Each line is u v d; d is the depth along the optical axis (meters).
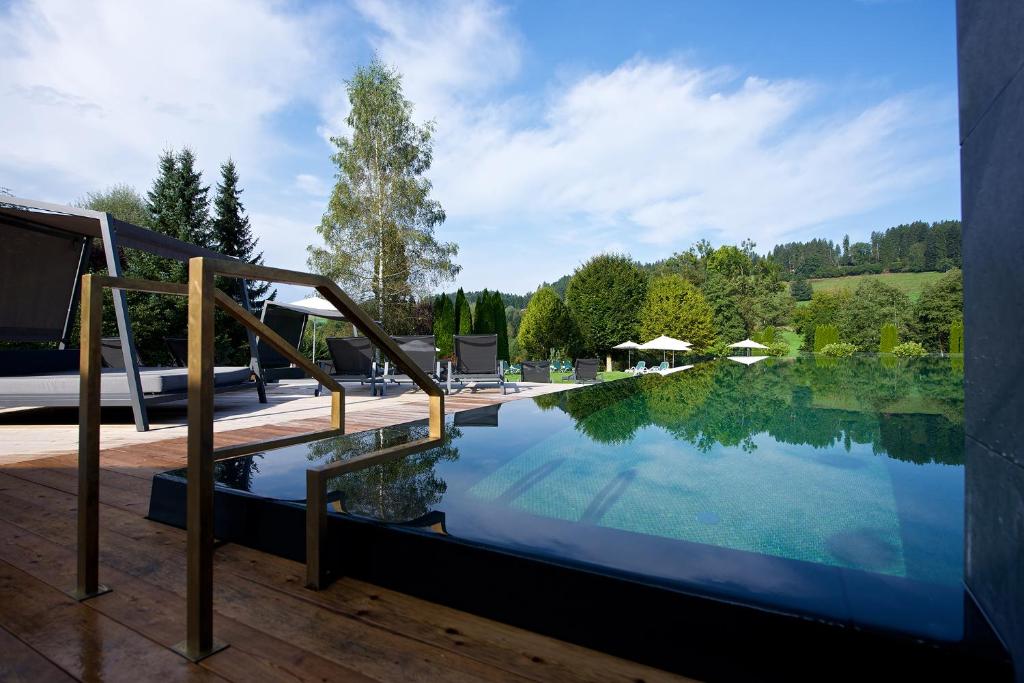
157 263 15.70
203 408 1.10
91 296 1.38
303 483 1.87
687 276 32.41
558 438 2.98
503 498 1.78
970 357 0.95
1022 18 0.72
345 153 17.39
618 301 22.17
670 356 23.77
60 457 3.11
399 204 17.33
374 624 1.22
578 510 1.78
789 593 1.03
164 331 15.50
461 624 1.22
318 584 1.39
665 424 3.60
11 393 4.34
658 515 1.75
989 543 0.88
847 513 1.80
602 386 6.07
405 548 1.38
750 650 0.97
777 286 34.28
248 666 1.05
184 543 1.72
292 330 9.36
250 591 1.38
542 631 1.18
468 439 2.90
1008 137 0.77
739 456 2.73
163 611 1.29
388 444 2.62
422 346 7.63
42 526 1.89
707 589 1.04
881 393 5.31
